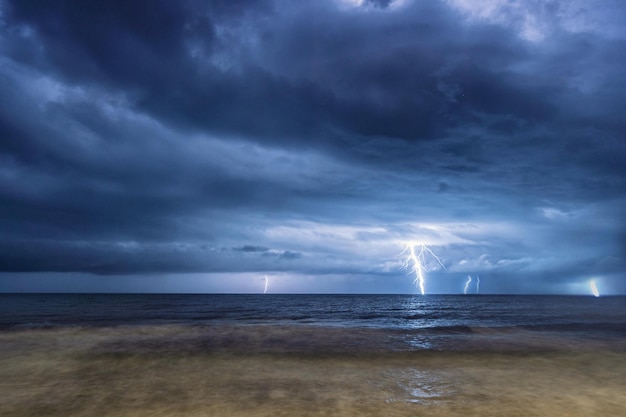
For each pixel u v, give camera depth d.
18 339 16.55
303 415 7.26
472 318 36.19
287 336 17.86
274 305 72.31
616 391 8.95
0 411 7.51
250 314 41.94
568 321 30.92
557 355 13.62
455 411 7.46
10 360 12.43
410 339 17.23
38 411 7.51
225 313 43.69
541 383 9.75
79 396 8.55
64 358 12.76
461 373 10.91
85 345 15.08
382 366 11.87
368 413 7.35
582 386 9.42
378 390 9.08
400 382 9.88
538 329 21.52
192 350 14.23
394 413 7.35
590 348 14.98
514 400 8.21
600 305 71.19
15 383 9.68
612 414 7.29
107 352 13.74
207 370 11.23
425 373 10.92
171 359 12.72
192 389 9.16
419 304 80.75
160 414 7.32
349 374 10.77
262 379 10.17
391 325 27.16
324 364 12.13
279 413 7.37
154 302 84.88
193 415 7.27
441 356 13.37
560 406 7.78
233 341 16.30
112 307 58.28
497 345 15.58
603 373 10.88
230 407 7.75
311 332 19.16
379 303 87.25
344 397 8.47
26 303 72.94
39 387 9.30
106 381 9.92
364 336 18.06
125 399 8.33
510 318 35.84
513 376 10.53
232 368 11.51
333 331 19.53
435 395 8.64
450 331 20.33
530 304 78.25
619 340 17.17
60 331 18.91
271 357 13.13
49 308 52.97
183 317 36.28
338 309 57.22
